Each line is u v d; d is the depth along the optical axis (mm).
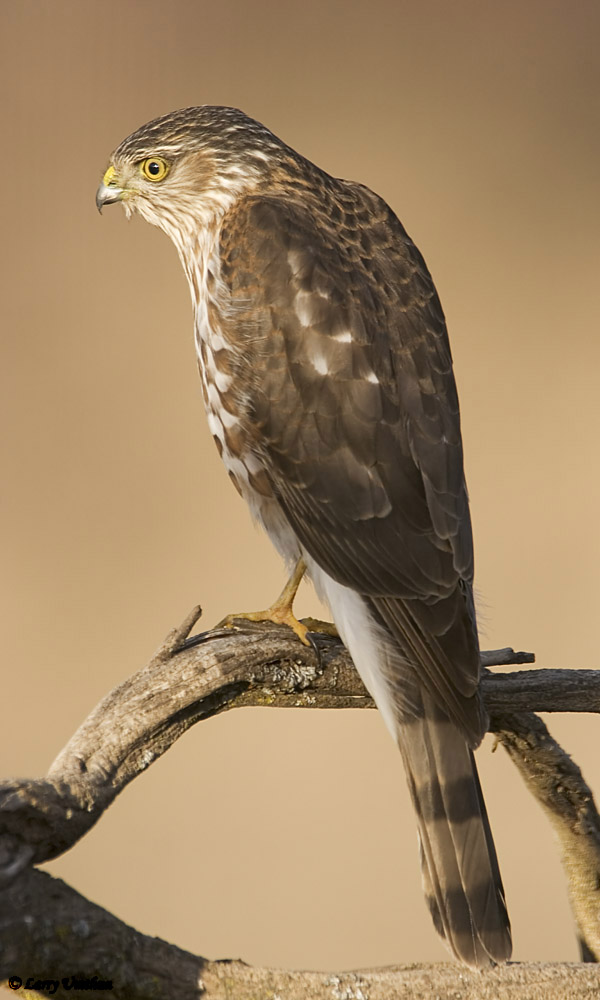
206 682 4449
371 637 4492
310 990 4398
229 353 4535
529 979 4414
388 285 4535
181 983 4387
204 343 4551
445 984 4410
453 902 4461
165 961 4387
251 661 4461
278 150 4578
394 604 4496
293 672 4477
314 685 4480
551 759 4488
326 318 4523
